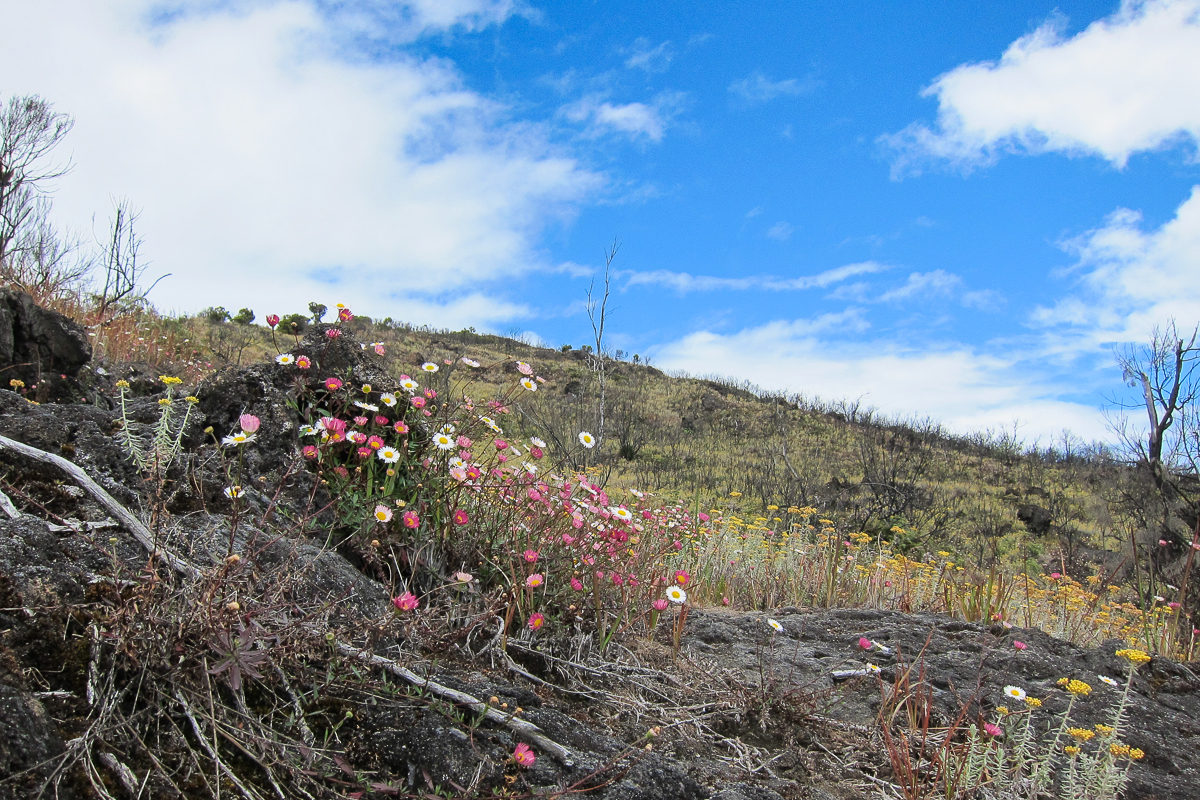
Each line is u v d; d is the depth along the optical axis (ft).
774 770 7.03
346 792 4.92
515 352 116.88
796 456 65.82
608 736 6.41
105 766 4.35
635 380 102.53
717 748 7.18
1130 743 8.45
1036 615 15.16
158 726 4.77
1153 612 15.28
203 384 9.46
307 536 7.83
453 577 8.20
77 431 7.98
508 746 5.68
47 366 12.26
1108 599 18.88
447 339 120.47
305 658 5.79
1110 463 60.39
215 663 5.07
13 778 3.89
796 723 7.90
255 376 9.39
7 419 7.70
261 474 8.48
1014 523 48.01
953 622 11.57
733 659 9.73
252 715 5.10
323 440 8.45
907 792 6.70
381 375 10.18
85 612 5.17
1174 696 9.92
